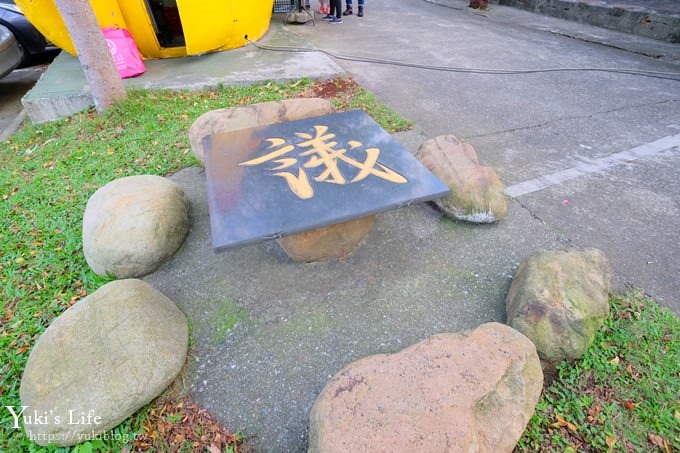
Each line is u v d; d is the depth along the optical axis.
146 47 5.36
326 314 2.10
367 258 2.43
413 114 4.17
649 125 3.92
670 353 1.86
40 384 1.62
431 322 2.05
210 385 1.80
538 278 1.91
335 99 4.40
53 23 4.86
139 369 1.64
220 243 1.71
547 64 5.62
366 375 1.45
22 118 4.78
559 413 1.66
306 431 1.65
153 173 3.26
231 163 2.27
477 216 2.58
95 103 4.19
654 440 1.57
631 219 2.71
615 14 7.25
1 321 2.14
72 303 2.23
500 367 1.46
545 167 3.28
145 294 1.92
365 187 2.06
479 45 6.54
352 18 8.36
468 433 1.26
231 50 5.83
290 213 1.89
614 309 2.07
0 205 3.01
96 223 2.29
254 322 2.06
